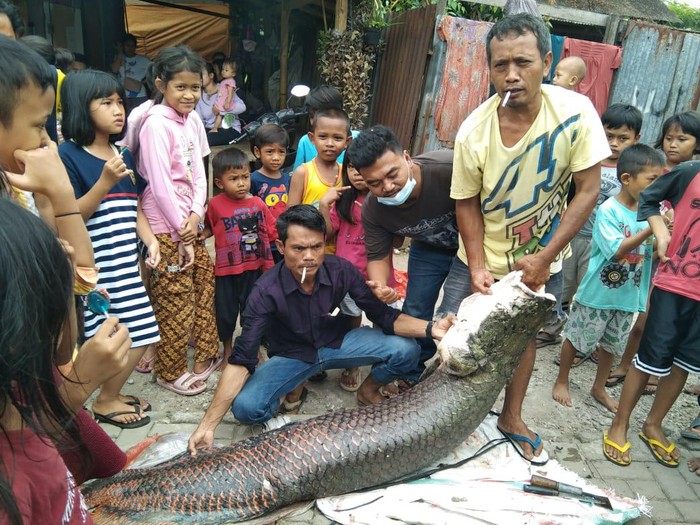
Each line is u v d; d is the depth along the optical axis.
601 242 3.38
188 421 3.24
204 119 7.58
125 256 3.00
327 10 7.75
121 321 3.02
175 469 2.50
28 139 1.73
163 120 3.21
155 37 10.17
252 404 2.97
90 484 2.48
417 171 2.83
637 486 2.92
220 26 10.32
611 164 4.24
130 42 8.39
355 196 3.45
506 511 2.52
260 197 4.02
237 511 2.44
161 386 3.57
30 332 0.89
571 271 4.36
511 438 3.00
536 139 2.41
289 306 3.01
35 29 8.30
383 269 3.28
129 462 2.75
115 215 2.95
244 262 3.70
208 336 3.59
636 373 3.04
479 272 2.76
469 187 2.65
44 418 1.10
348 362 3.24
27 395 0.96
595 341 3.44
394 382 3.62
